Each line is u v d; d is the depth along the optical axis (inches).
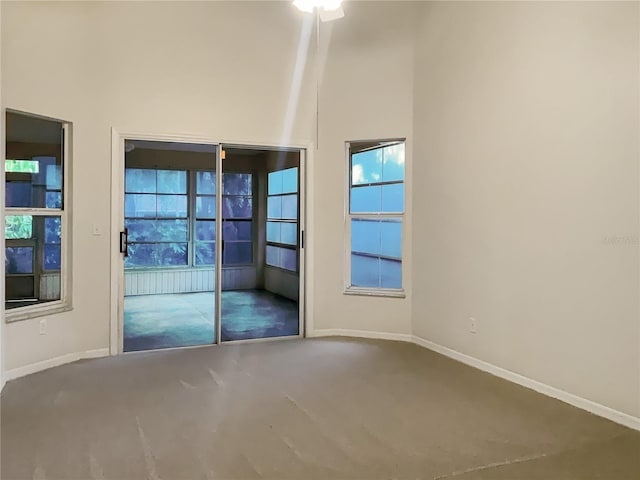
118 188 175.0
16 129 155.2
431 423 116.6
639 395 113.3
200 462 96.8
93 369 157.4
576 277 127.5
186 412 122.0
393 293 199.0
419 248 190.4
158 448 102.5
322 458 99.0
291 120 197.8
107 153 172.2
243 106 190.5
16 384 142.3
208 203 283.3
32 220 160.6
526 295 142.6
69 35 162.1
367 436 109.3
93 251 171.2
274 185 215.0
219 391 137.4
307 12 172.4
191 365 162.4
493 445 105.5
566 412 123.8
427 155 184.5
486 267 157.1
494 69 152.5
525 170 142.2
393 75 194.2
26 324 152.3
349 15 187.8
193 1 178.1
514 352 146.9
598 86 121.2
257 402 129.1
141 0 171.3
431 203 182.9
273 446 104.0
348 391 138.1
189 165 258.1
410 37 190.9
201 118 184.9
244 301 220.8
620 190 116.6
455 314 171.3
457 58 168.2
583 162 125.1
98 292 172.6
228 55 187.8
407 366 162.6
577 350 127.6
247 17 187.8
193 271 288.0
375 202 203.2
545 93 135.5
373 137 197.0
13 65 148.0
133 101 175.0
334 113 201.2
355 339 199.2
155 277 281.4
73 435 108.4
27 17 151.3
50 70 157.8
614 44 117.4
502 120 149.9
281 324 215.0
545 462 98.2
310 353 178.1
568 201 129.3
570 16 128.1
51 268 165.2
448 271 174.7
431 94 181.8
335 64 199.5
